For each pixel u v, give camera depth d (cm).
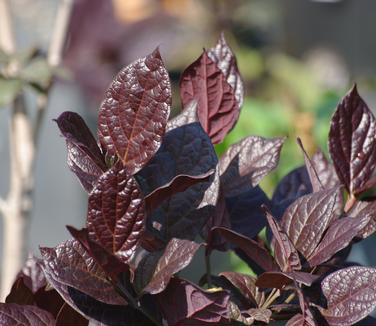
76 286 95
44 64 176
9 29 194
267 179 208
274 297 102
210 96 112
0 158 300
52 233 298
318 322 99
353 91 110
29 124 184
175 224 103
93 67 297
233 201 112
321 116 235
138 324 97
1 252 286
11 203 183
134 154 99
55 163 300
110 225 95
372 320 104
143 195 99
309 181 116
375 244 214
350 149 111
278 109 232
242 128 224
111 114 100
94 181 98
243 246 101
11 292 104
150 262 97
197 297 96
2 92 169
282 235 99
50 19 297
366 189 111
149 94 99
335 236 101
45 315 100
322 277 102
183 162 104
